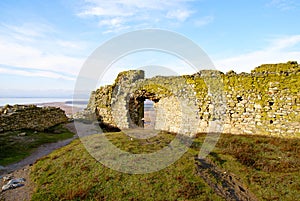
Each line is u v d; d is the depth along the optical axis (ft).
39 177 31.78
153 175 29.86
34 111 68.74
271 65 54.44
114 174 30.22
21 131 61.00
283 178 29.96
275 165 33.37
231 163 35.19
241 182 29.96
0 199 26.84
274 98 49.01
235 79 53.47
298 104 46.60
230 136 49.44
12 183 30.50
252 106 51.01
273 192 27.17
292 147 39.75
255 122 50.44
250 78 51.93
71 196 25.85
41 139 55.93
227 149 40.78
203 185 27.76
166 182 28.32
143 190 26.81
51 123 77.51
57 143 53.88
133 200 25.16
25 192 28.37
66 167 33.45
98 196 25.95
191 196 25.44
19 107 67.92
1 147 46.06
